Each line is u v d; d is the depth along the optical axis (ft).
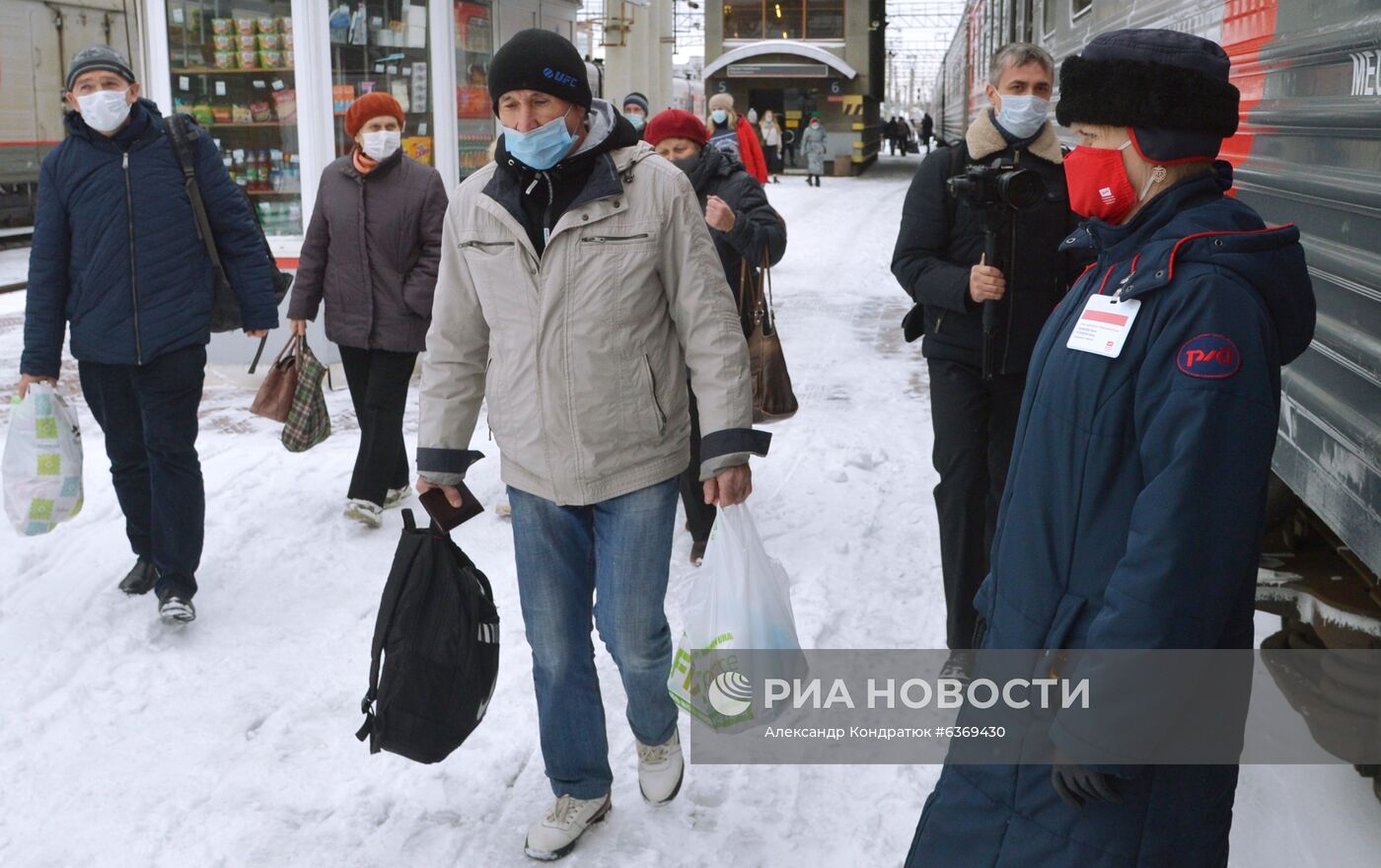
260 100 24.40
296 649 13.78
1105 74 6.13
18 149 53.93
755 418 15.65
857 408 24.52
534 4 30.19
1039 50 11.35
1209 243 5.82
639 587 9.43
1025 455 6.44
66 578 15.61
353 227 16.47
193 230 13.66
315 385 16.69
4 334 33.30
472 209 9.16
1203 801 6.12
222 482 19.51
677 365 9.38
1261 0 10.46
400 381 17.07
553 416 9.04
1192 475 5.54
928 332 12.10
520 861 9.93
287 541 16.99
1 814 10.56
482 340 9.60
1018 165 11.37
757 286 15.61
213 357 25.91
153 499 13.84
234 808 10.64
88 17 56.54
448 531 9.53
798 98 124.16
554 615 9.54
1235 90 6.11
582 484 9.12
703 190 15.57
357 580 15.76
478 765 11.35
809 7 119.65
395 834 10.28
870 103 135.74
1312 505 9.16
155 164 13.44
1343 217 8.61
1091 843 6.18
